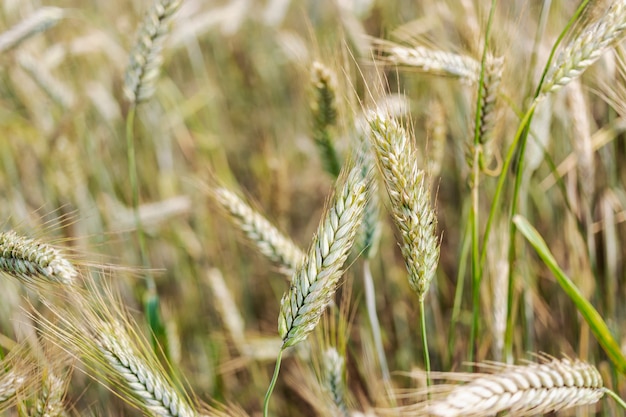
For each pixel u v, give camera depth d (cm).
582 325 79
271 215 93
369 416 74
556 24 80
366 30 100
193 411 68
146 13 81
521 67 80
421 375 68
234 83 128
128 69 81
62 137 93
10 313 86
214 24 114
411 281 66
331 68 78
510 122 79
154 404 67
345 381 75
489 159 73
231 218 76
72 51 102
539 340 87
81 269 69
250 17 130
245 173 115
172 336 85
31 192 100
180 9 81
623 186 85
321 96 77
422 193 65
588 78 80
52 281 67
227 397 88
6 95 102
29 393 69
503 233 80
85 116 107
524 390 63
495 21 75
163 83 107
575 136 77
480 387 63
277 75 123
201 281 98
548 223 88
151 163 113
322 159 79
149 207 96
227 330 91
